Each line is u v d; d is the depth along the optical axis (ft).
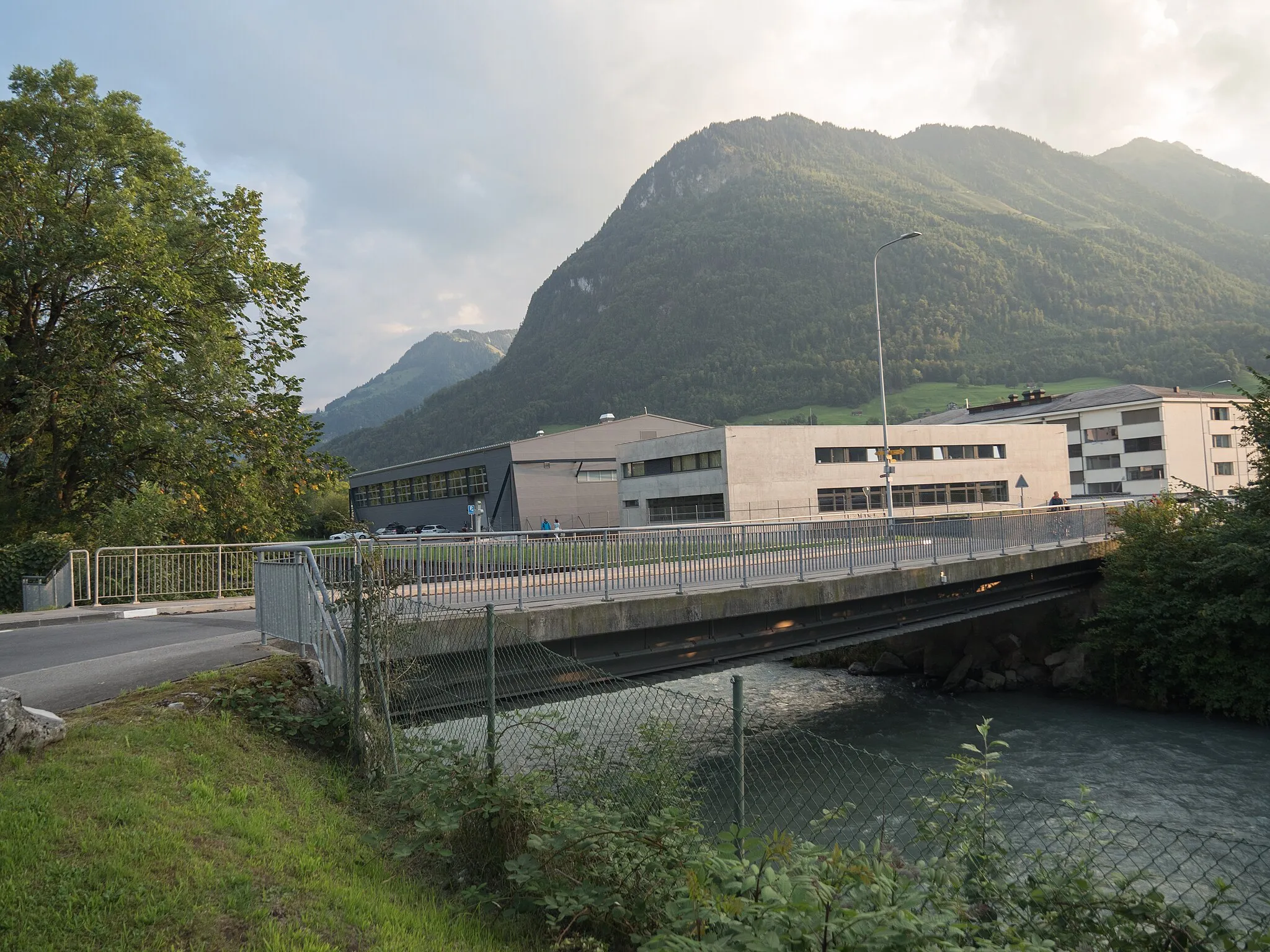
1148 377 588.09
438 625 28.66
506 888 16.12
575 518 198.59
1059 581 79.41
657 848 14.34
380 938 13.00
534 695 34.60
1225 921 11.14
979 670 80.79
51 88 74.69
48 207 69.92
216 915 12.57
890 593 57.11
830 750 53.11
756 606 47.75
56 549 60.95
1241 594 66.85
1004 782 15.15
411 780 18.61
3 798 14.88
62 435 74.69
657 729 20.16
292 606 29.84
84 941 11.27
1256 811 41.55
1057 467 184.96
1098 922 11.78
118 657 32.22
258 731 22.26
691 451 160.66
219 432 74.43
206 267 77.51
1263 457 72.08
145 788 16.66
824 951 9.45
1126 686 72.38
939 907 10.77
